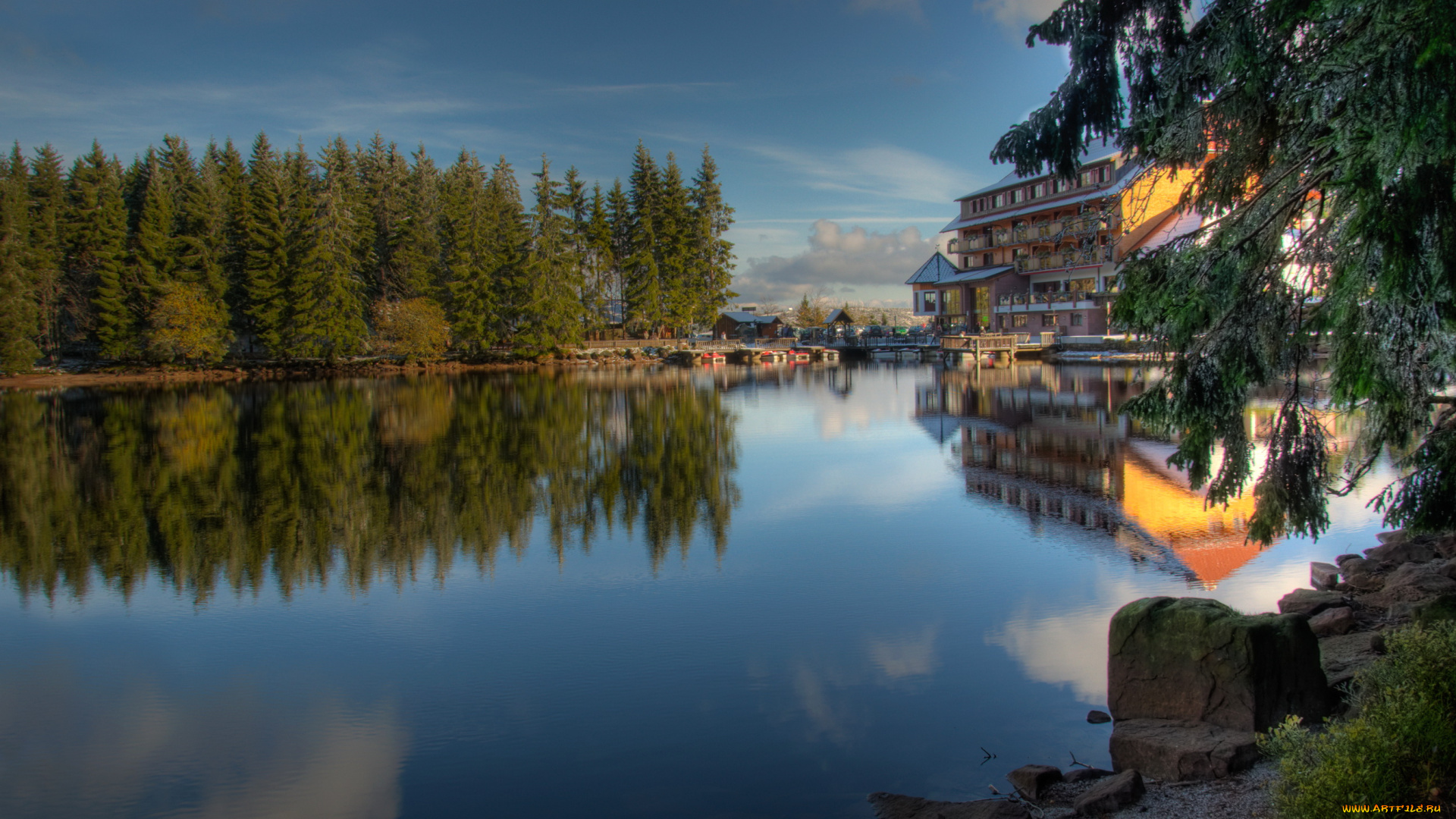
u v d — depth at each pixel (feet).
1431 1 13.94
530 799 21.50
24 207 206.80
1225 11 20.81
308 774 23.30
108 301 193.77
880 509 54.80
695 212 267.59
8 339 181.06
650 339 271.08
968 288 235.81
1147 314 21.39
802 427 97.66
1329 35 18.10
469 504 58.95
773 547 45.93
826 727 24.54
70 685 29.78
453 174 300.20
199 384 177.27
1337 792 13.98
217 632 34.86
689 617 35.12
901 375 173.58
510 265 229.66
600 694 27.73
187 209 210.59
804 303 433.48
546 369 219.82
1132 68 23.52
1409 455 24.02
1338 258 18.04
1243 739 18.99
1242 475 23.72
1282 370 22.95
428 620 35.68
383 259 247.91
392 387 167.84
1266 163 22.38
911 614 34.35
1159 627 21.39
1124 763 20.06
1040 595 35.96
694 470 71.41
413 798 21.85
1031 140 24.47
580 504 58.70
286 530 52.37
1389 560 33.14
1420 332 18.39
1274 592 34.40
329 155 272.10
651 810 20.71
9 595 40.16
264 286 201.36
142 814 21.57
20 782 23.25
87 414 120.47
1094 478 62.28
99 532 52.60
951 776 21.44
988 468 68.13
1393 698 16.35
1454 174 15.74
